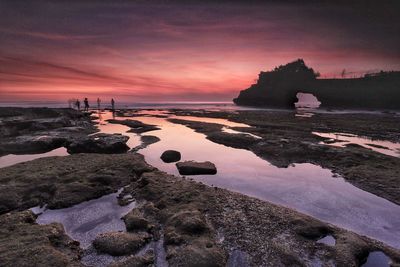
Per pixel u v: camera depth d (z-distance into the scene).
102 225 14.39
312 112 104.75
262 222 14.34
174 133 47.22
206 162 25.97
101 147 30.81
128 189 19.16
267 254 11.70
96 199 17.67
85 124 54.56
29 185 18.64
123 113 94.94
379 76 147.00
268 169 25.53
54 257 10.84
